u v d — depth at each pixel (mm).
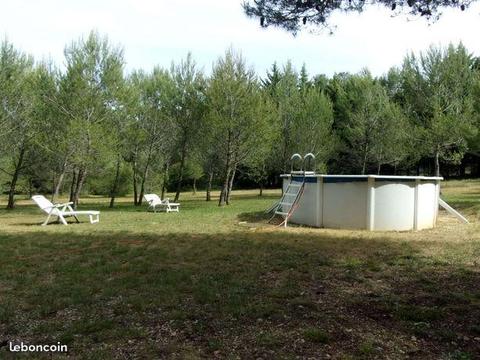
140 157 23016
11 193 20875
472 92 21203
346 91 34469
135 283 5418
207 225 11484
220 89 18578
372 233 9758
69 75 18078
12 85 17188
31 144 19750
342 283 5438
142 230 10492
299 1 6176
